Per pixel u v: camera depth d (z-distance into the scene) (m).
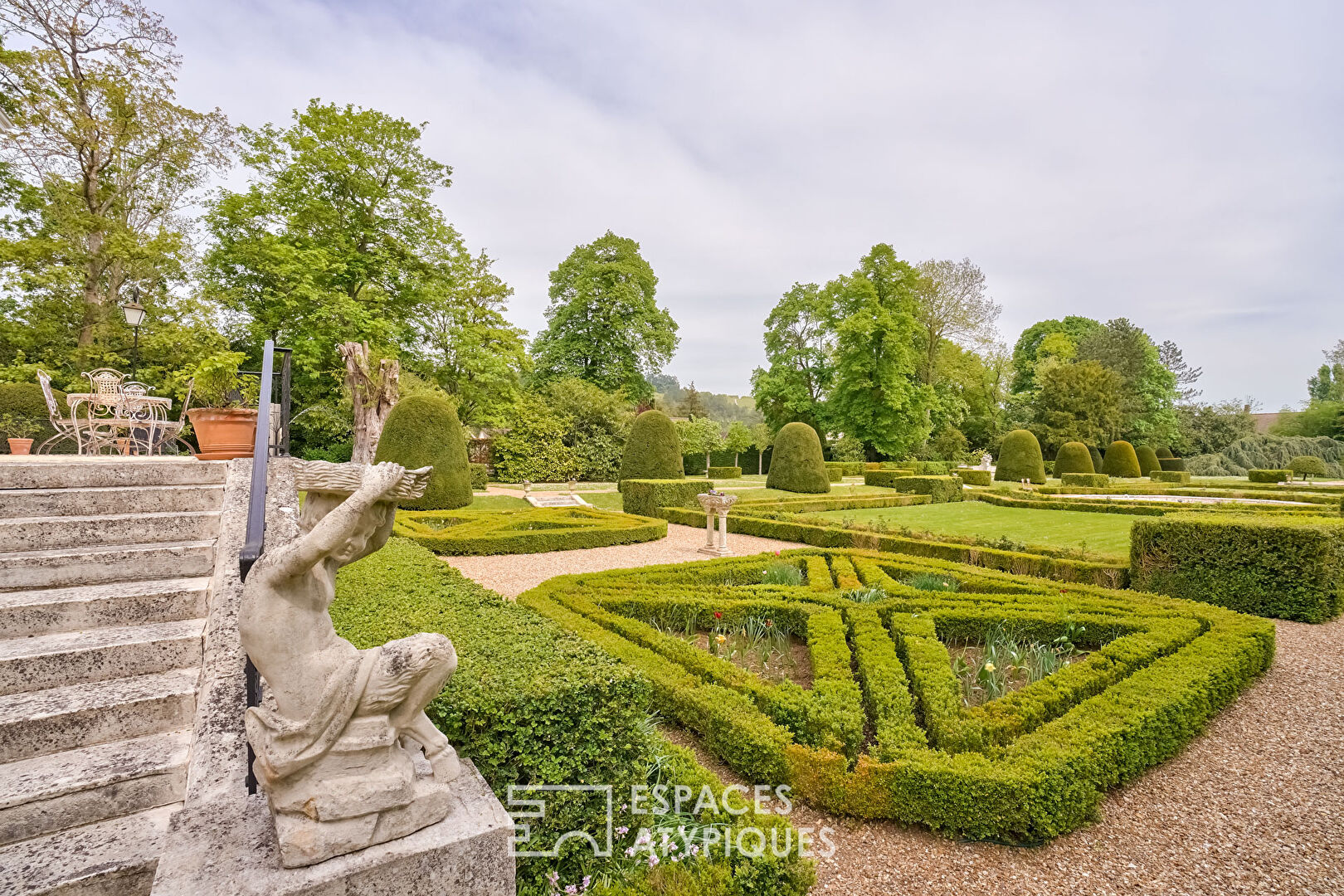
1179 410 42.56
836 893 2.70
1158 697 3.86
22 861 2.02
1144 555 7.74
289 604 1.77
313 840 1.71
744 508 14.62
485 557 9.84
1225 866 2.85
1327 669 5.39
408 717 1.99
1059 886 2.73
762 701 3.88
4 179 15.45
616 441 24.78
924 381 35.00
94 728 2.54
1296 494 18.34
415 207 21.50
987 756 3.30
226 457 5.71
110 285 16.30
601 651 3.03
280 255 17.67
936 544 9.75
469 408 23.81
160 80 15.55
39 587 3.36
